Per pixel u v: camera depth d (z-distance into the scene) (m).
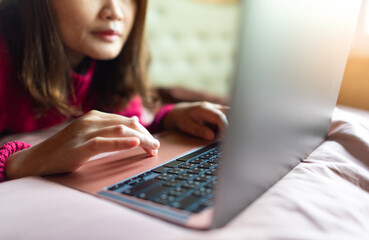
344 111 0.76
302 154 0.46
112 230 0.27
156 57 2.05
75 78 0.85
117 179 0.40
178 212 0.29
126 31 0.84
